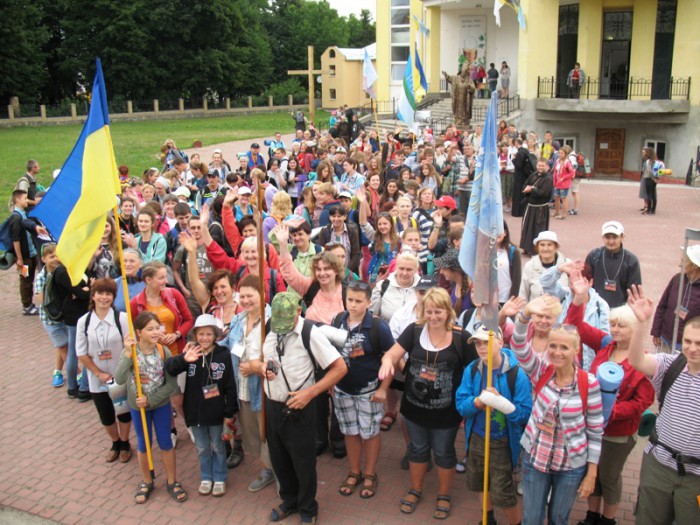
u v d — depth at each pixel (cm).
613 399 455
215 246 766
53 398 798
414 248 746
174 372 566
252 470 635
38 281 812
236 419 646
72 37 5131
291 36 7344
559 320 597
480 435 503
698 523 425
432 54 3269
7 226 1052
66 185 573
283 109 5997
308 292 671
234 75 5762
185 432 714
